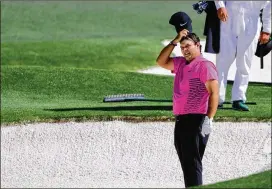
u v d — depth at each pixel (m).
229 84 64.56
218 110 49.22
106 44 91.62
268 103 54.38
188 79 33.44
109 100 55.22
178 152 34.31
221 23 48.81
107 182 41.84
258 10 49.06
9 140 45.03
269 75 76.56
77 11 124.06
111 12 123.94
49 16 119.81
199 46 34.09
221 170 42.97
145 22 116.31
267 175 33.16
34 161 43.62
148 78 64.75
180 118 33.69
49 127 46.22
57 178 42.34
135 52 87.12
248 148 44.66
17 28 110.25
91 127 46.22
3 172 42.72
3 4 127.38
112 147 44.72
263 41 49.69
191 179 33.75
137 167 43.34
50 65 82.19
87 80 63.47
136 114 47.62
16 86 61.91
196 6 48.22
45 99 58.25
